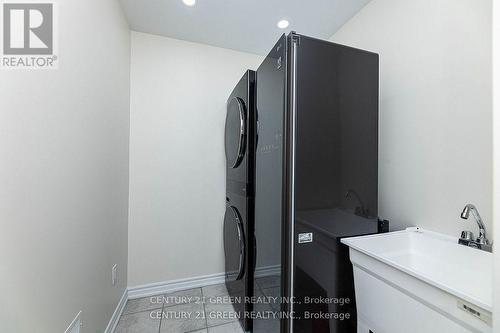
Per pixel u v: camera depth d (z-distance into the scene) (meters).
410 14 1.39
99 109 1.33
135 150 2.05
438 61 1.24
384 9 1.57
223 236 2.26
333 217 1.21
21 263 0.72
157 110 2.12
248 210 1.59
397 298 0.92
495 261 0.60
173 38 2.16
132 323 1.69
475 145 1.08
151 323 1.69
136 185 2.05
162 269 2.12
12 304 0.68
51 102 0.88
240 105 1.69
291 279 1.12
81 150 1.11
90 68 1.20
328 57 1.19
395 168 1.49
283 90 1.13
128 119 1.98
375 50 1.64
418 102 1.34
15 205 0.70
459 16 1.14
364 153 1.29
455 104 1.16
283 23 1.93
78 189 1.08
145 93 2.08
